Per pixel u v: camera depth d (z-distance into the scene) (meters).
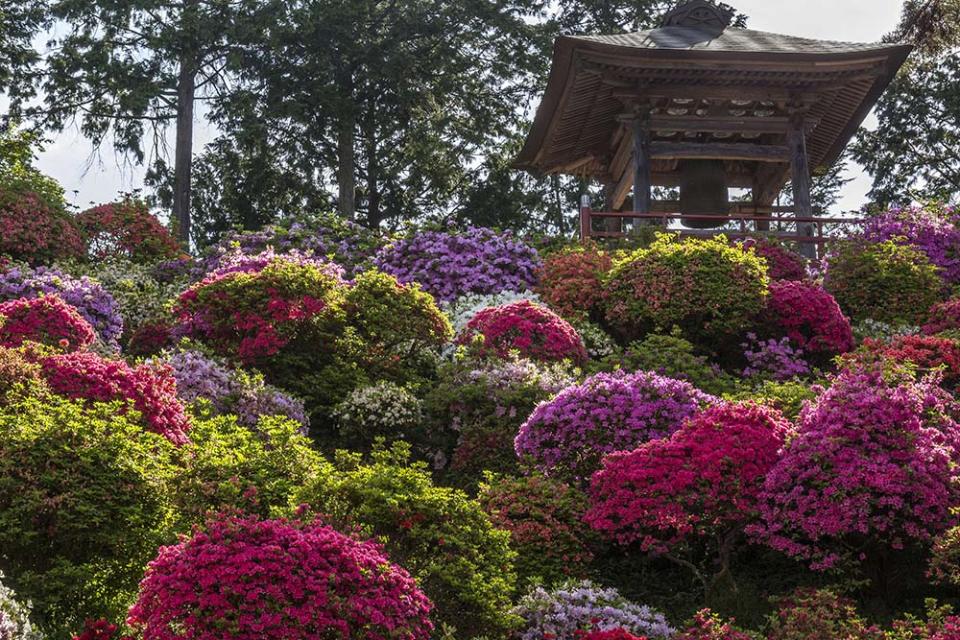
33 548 9.43
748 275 16.69
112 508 9.43
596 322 18.23
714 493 10.57
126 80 35.16
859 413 10.52
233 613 7.60
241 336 15.51
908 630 9.27
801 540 10.95
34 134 32.34
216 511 9.28
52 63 35.62
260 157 35.78
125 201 24.19
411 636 7.88
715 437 10.82
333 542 8.05
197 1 36.16
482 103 37.91
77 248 21.78
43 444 9.48
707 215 21.92
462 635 9.05
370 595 7.93
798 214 22.98
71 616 9.25
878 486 10.07
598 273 18.30
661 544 10.80
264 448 11.60
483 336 15.45
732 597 10.65
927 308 18.53
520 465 12.35
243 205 36.31
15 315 14.42
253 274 15.66
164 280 21.77
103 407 10.22
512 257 20.11
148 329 17.06
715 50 21.88
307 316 15.48
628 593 11.19
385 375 15.70
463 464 13.79
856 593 10.89
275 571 7.74
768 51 21.98
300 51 35.06
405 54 34.59
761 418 11.07
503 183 37.56
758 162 26.75
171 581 7.74
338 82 35.66
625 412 12.29
